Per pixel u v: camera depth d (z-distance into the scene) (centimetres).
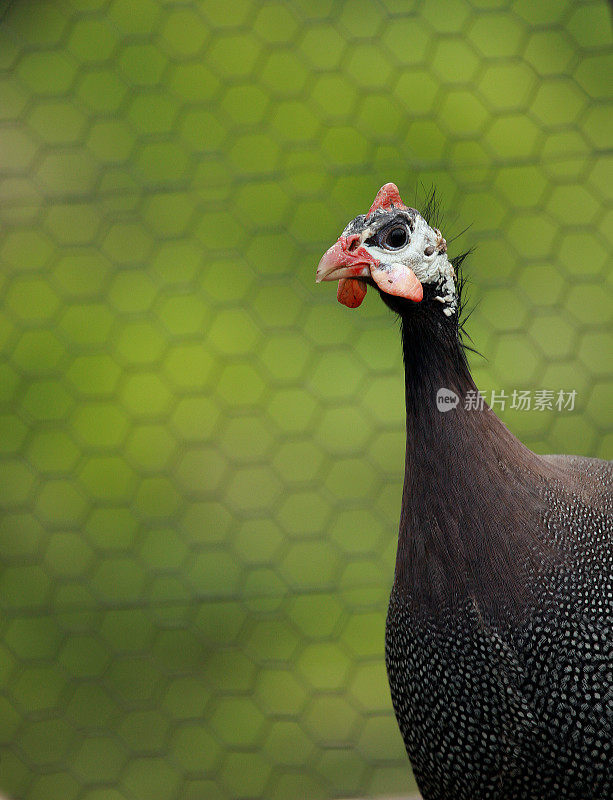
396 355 1221
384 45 1306
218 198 1308
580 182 1181
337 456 1155
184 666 1052
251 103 1330
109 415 1255
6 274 1286
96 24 1359
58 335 1279
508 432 455
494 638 431
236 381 1248
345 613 1088
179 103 1341
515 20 1294
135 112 1338
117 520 1207
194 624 1093
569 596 431
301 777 918
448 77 1299
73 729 981
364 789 899
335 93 1312
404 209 451
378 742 950
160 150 1326
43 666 1059
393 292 437
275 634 1076
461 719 444
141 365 1266
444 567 438
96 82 1352
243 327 1267
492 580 432
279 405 1227
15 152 1309
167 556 1164
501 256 1200
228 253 1291
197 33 1351
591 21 1300
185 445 1234
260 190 1298
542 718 432
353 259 444
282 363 1248
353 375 1215
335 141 1302
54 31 1338
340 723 972
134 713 999
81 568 1168
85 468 1237
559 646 429
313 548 1151
